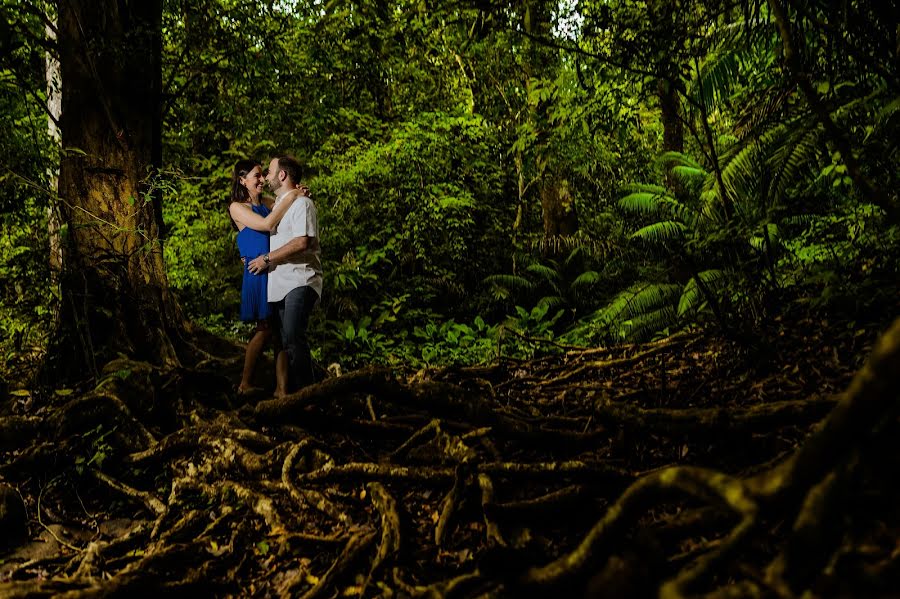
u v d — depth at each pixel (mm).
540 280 13836
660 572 1756
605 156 11938
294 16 7578
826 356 3701
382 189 11078
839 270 4078
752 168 6332
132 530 3102
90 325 4773
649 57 4645
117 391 4105
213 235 10648
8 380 4902
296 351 4461
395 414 4117
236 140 9688
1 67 4672
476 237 13336
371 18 4617
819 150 5406
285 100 8789
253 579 2682
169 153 9781
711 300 4348
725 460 2805
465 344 8008
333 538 2764
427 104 12805
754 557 1988
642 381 4473
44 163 4777
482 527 2709
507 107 13633
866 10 4160
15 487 3533
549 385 4859
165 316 5148
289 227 4527
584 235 13727
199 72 7148
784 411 2727
